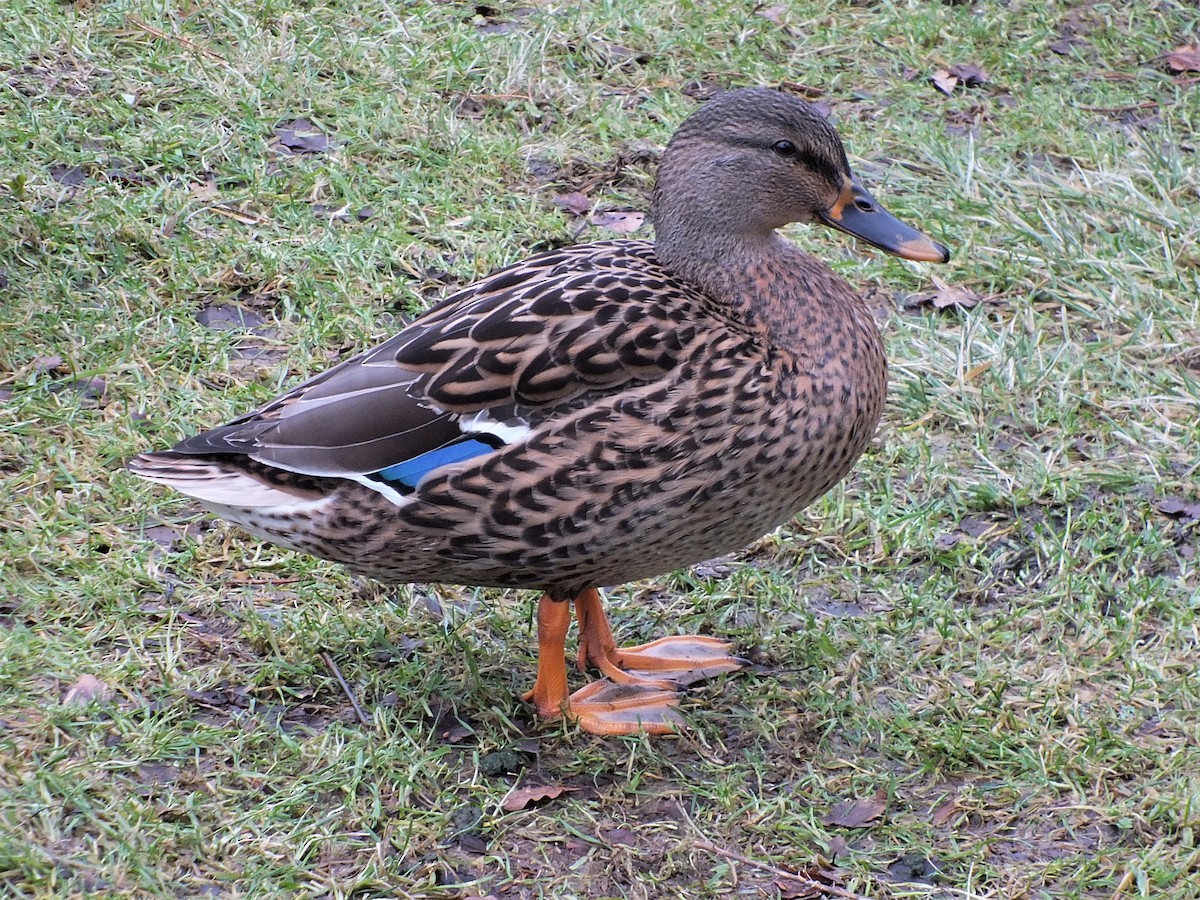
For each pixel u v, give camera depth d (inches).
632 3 390.6
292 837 186.1
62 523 230.5
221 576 228.8
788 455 199.8
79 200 301.9
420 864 186.2
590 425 192.1
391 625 225.6
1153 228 329.1
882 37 397.4
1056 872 189.3
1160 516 254.1
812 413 200.2
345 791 193.8
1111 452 268.1
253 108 336.2
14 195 299.7
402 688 212.4
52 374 263.1
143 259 293.3
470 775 200.7
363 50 360.8
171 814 187.6
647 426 192.4
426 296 296.5
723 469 196.4
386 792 195.6
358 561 203.6
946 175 344.5
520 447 192.5
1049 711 213.6
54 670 205.5
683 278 212.1
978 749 206.7
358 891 181.5
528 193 328.5
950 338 294.2
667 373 195.8
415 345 199.9
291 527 201.2
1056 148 360.2
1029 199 336.8
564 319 198.4
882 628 229.8
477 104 354.6
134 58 346.6
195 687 207.9
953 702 214.7
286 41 358.9
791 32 395.5
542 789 198.4
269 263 292.7
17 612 215.8
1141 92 384.2
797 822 195.9
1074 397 278.7
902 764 207.0
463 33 373.1
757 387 196.2
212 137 326.3
